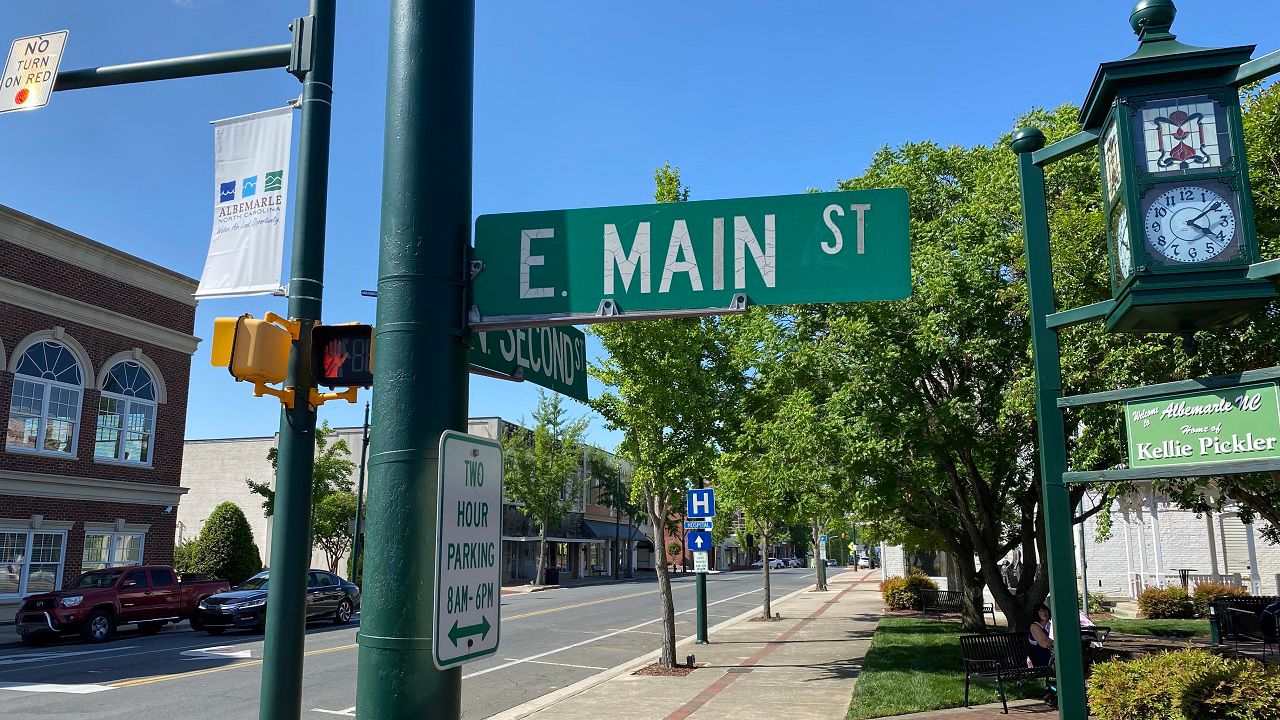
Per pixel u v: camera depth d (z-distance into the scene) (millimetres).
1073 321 4523
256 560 32094
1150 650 14117
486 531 3598
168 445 28516
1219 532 24219
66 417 25250
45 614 19891
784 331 14562
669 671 14453
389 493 3471
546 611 28422
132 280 27516
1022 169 4840
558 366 4832
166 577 22781
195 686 13273
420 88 3811
